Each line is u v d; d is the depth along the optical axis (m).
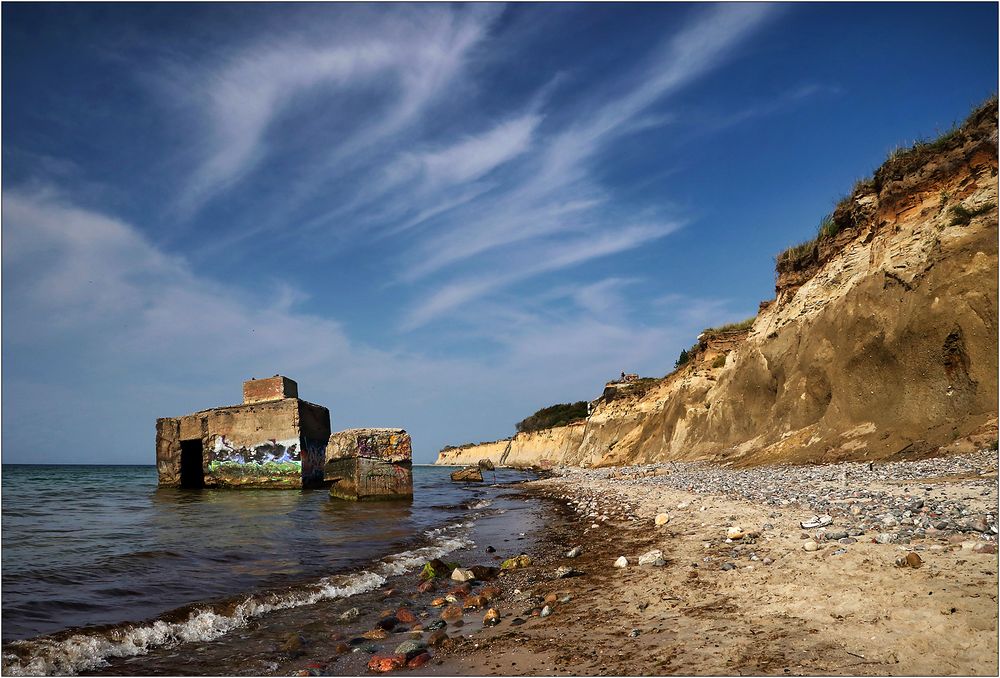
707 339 41.81
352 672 5.48
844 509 10.09
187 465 36.50
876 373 20.39
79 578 9.11
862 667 4.25
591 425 67.25
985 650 4.24
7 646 6.01
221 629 6.94
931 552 6.73
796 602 5.84
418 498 28.59
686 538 10.24
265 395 34.12
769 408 29.30
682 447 36.88
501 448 117.19
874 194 24.19
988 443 14.62
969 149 19.70
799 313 28.20
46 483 45.69
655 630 5.70
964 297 17.64
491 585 8.87
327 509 21.62
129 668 5.73
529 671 5.05
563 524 15.61
